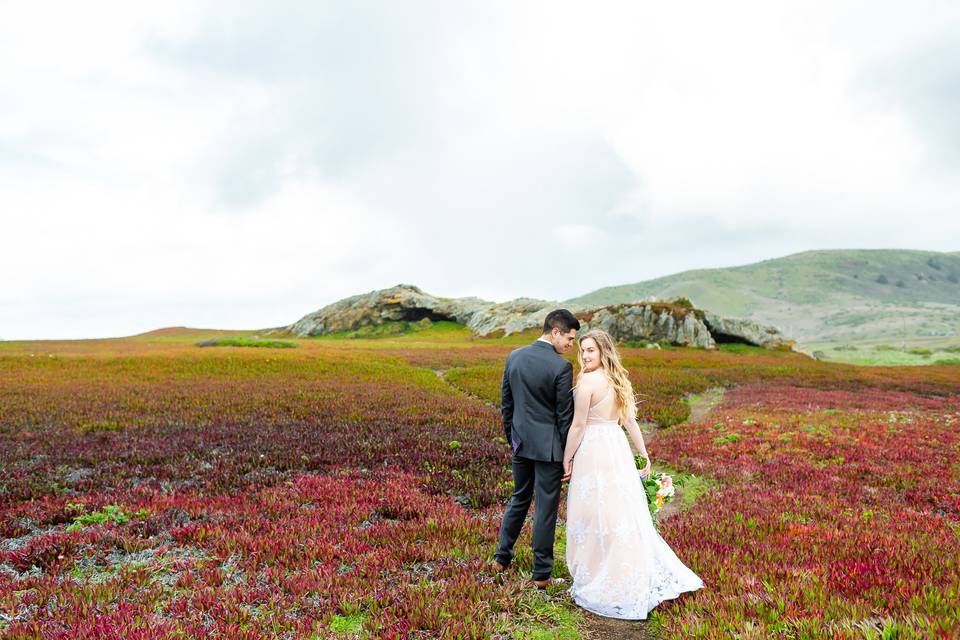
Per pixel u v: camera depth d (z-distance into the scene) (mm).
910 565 5352
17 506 8070
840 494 8992
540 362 5309
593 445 5230
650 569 4973
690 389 27031
